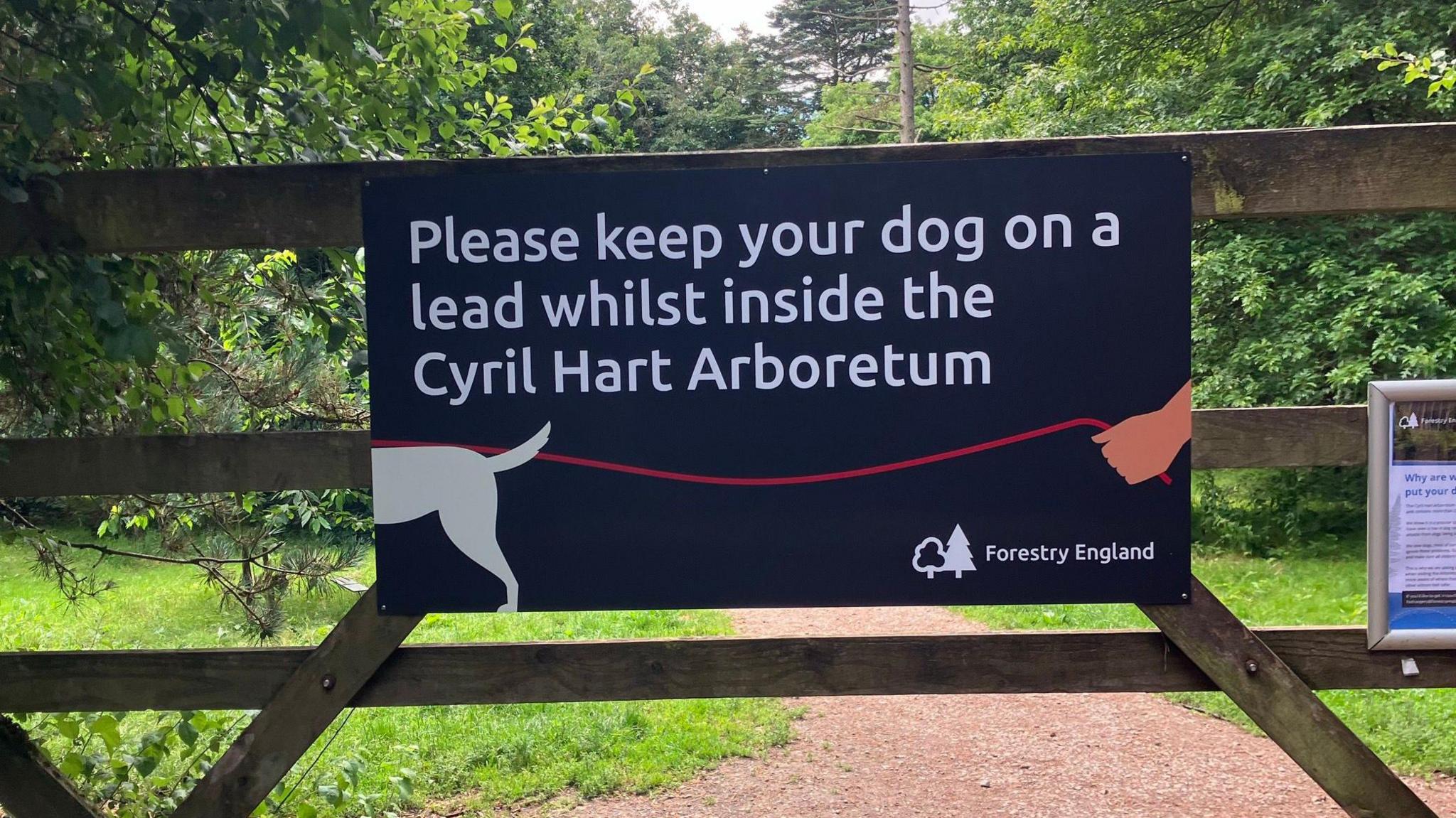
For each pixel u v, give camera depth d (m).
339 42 2.99
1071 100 14.39
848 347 2.79
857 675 2.88
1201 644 2.78
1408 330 10.14
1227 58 12.60
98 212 2.88
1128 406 2.76
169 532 4.20
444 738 5.65
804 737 5.75
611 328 2.82
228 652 2.96
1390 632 2.79
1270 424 2.79
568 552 2.84
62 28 2.83
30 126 2.56
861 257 2.78
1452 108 10.38
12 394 3.36
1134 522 2.77
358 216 2.89
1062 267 2.76
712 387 2.82
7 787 3.09
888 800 4.81
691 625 8.62
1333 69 10.71
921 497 2.80
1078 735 5.66
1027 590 2.79
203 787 2.90
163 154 3.48
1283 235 11.10
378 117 3.94
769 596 2.82
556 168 2.81
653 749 5.47
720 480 2.82
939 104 20.84
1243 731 5.59
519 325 2.83
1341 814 4.46
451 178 2.81
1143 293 2.75
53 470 2.91
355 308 3.81
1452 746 4.92
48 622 8.07
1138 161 2.74
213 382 3.95
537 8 22.11
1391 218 10.62
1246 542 11.48
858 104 34.66
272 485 2.92
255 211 2.88
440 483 2.85
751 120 44.69
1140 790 4.82
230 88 3.32
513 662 2.92
